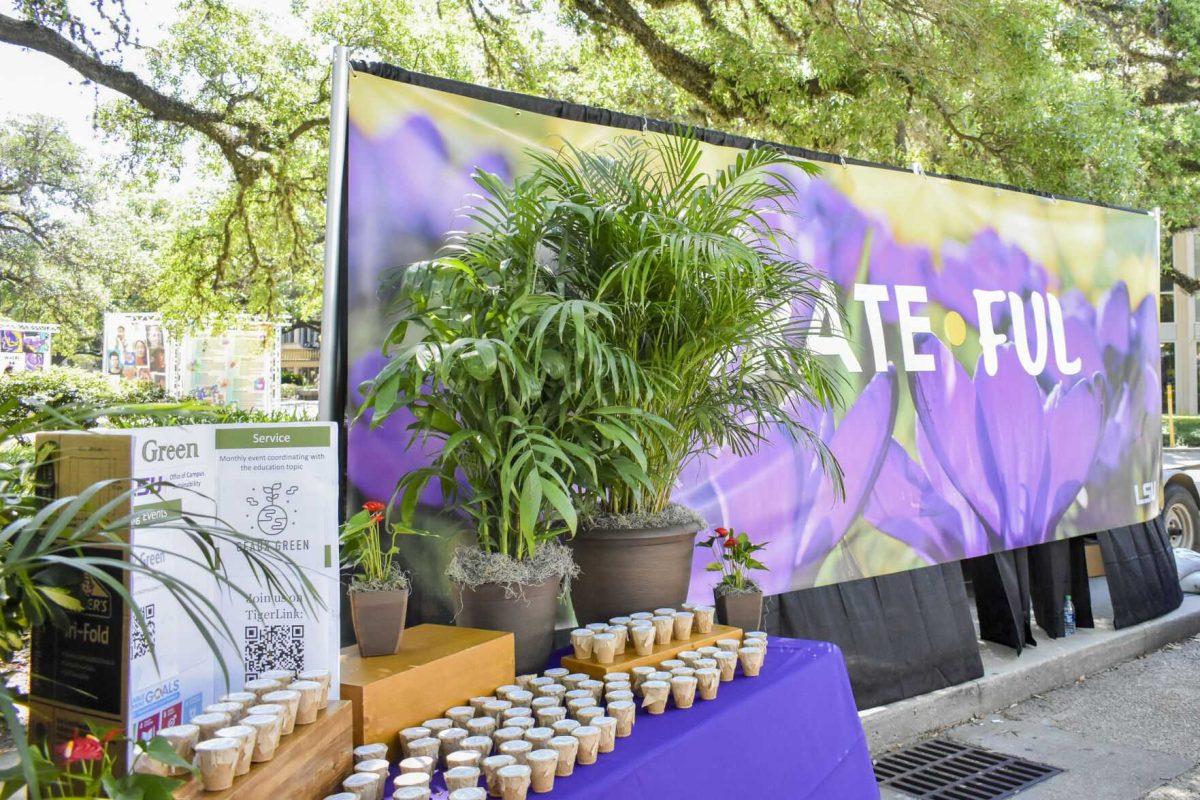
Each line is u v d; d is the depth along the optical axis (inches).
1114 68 426.6
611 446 92.8
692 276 94.3
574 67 406.6
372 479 104.6
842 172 158.2
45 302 920.9
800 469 148.8
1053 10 293.9
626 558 94.2
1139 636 209.8
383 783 57.4
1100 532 212.4
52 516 51.7
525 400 82.4
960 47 280.1
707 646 85.4
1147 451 225.5
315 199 411.5
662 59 328.5
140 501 52.4
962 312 178.4
